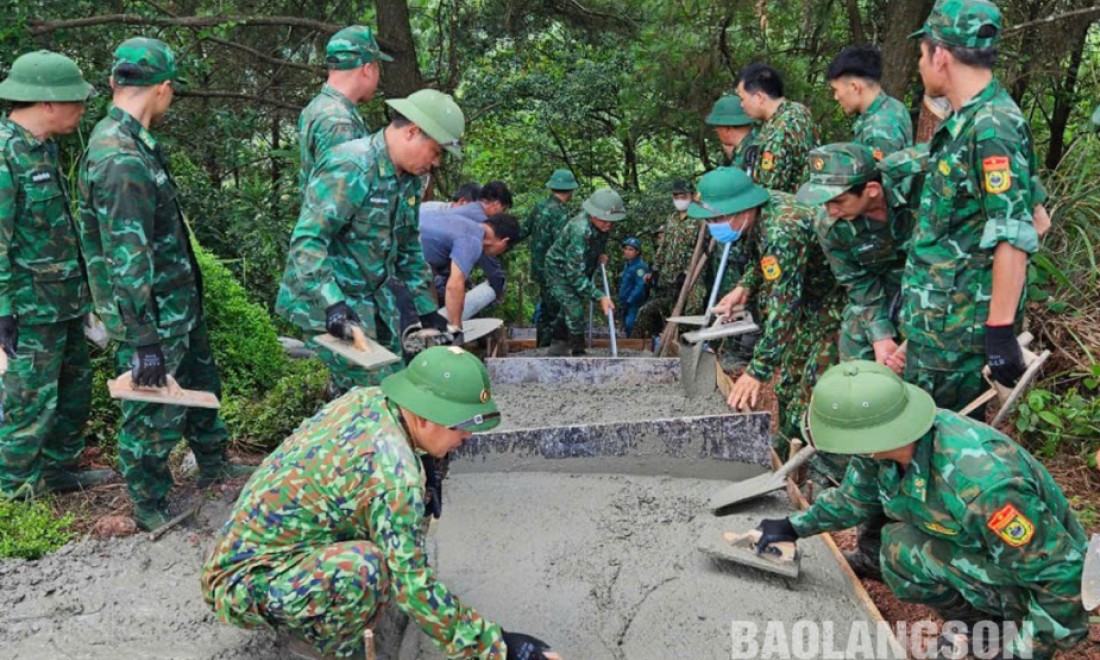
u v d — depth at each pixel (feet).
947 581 9.18
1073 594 8.12
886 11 24.52
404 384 8.27
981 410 10.72
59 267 12.04
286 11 28.35
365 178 10.87
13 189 11.49
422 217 17.48
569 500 12.91
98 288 11.32
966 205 9.96
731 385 16.94
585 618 10.16
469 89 31.65
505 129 36.11
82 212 11.17
